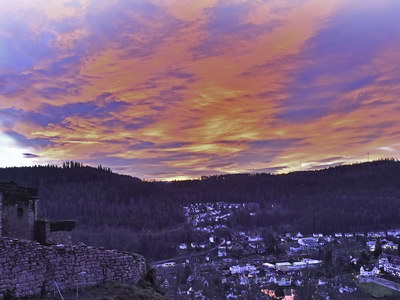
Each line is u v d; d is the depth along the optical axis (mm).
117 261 17531
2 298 13234
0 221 17703
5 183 19359
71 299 14555
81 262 16047
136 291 16688
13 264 13758
